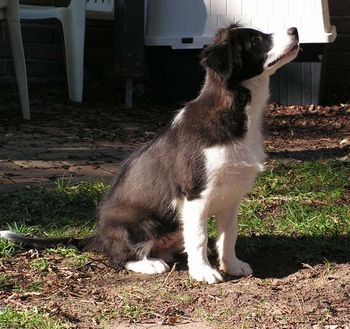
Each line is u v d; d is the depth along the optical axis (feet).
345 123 36.14
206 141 16.97
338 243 20.16
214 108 17.13
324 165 27.48
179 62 39.24
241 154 17.11
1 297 16.37
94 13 41.98
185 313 15.58
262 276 18.12
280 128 35.14
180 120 17.72
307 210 22.76
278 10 38.06
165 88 39.93
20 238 19.40
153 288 17.04
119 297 16.46
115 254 18.40
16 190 24.62
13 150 29.84
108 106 39.32
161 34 39.52
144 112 38.40
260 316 15.38
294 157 29.76
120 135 33.19
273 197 24.26
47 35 43.70
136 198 18.22
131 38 37.99
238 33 17.03
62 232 20.97
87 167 27.86
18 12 34.09
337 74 44.34
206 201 17.24
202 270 17.52
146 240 18.11
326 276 17.87
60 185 24.67
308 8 37.91
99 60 44.68
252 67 17.01
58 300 16.25
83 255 18.93
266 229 21.35
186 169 17.15
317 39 37.99
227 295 16.57
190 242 17.51
